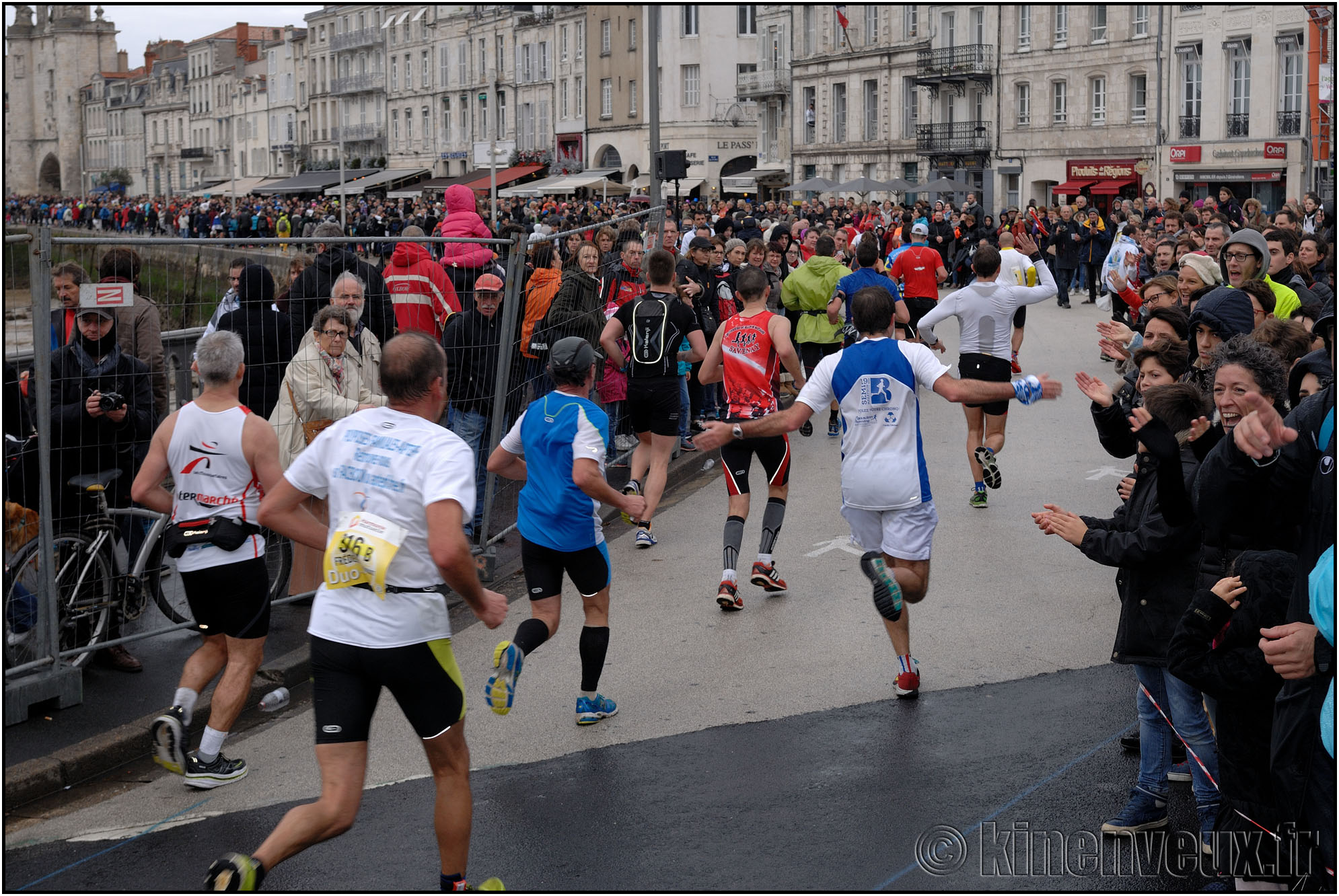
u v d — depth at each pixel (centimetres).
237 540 516
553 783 517
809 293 1184
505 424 904
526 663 668
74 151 13875
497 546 895
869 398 593
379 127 8944
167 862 461
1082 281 2884
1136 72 4275
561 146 7362
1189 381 564
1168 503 424
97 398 623
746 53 6500
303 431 706
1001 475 1077
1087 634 683
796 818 479
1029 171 4728
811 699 602
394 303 924
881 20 5372
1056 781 506
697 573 827
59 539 620
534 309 978
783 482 767
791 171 6069
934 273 1488
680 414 889
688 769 527
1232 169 3897
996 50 4812
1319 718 351
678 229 1374
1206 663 378
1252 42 3831
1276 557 378
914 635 689
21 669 581
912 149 5269
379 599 393
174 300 771
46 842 482
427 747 407
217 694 529
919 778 512
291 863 454
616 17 6825
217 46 10981
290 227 5044
